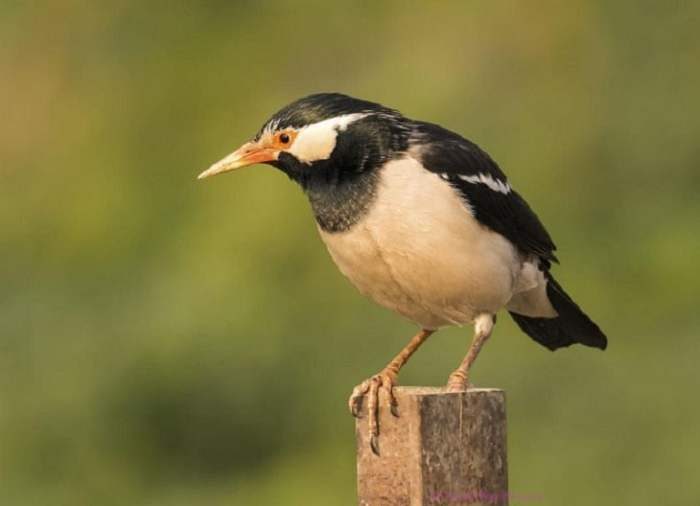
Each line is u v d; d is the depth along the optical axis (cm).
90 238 1648
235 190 1562
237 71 1709
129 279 1603
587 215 1513
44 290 1628
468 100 1524
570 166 1515
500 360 1407
